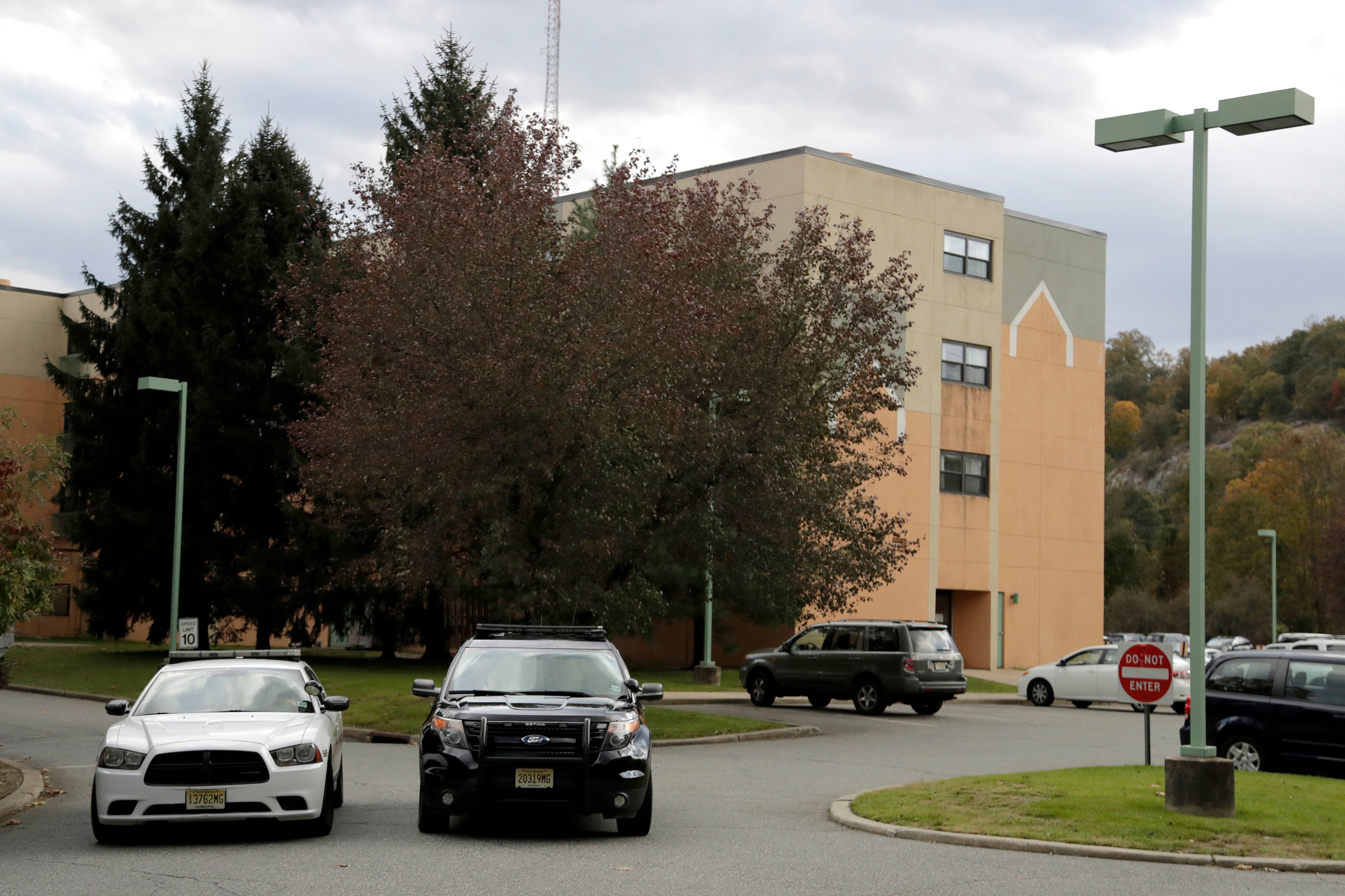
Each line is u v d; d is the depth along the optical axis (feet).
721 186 137.28
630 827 38.99
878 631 93.25
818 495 79.30
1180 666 100.94
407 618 128.67
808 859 34.83
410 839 38.06
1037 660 153.38
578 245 73.87
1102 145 43.60
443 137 112.68
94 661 127.44
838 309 84.79
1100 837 37.01
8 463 48.80
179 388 105.29
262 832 39.27
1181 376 559.38
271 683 42.57
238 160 131.54
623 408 69.31
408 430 72.54
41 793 48.55
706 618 116.88
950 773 57.16
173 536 123.03
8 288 195.93
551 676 41.81
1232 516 319.06
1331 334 529.86
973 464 148.56
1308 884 32.30
